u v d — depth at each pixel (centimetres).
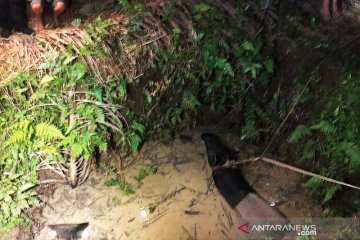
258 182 485
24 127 440
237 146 531
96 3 625
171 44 509
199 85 539
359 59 459
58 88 462
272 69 514
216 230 437
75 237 434
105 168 507
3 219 434
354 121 426
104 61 481
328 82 470
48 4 608
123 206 466
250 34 530
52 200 471
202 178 496
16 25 585
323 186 439
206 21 529
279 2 561
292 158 493
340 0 535
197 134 554
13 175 451
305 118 483
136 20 513
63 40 478
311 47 500
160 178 497
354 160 402
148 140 542
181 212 457
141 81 504
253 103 542
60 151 472
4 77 447
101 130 482
